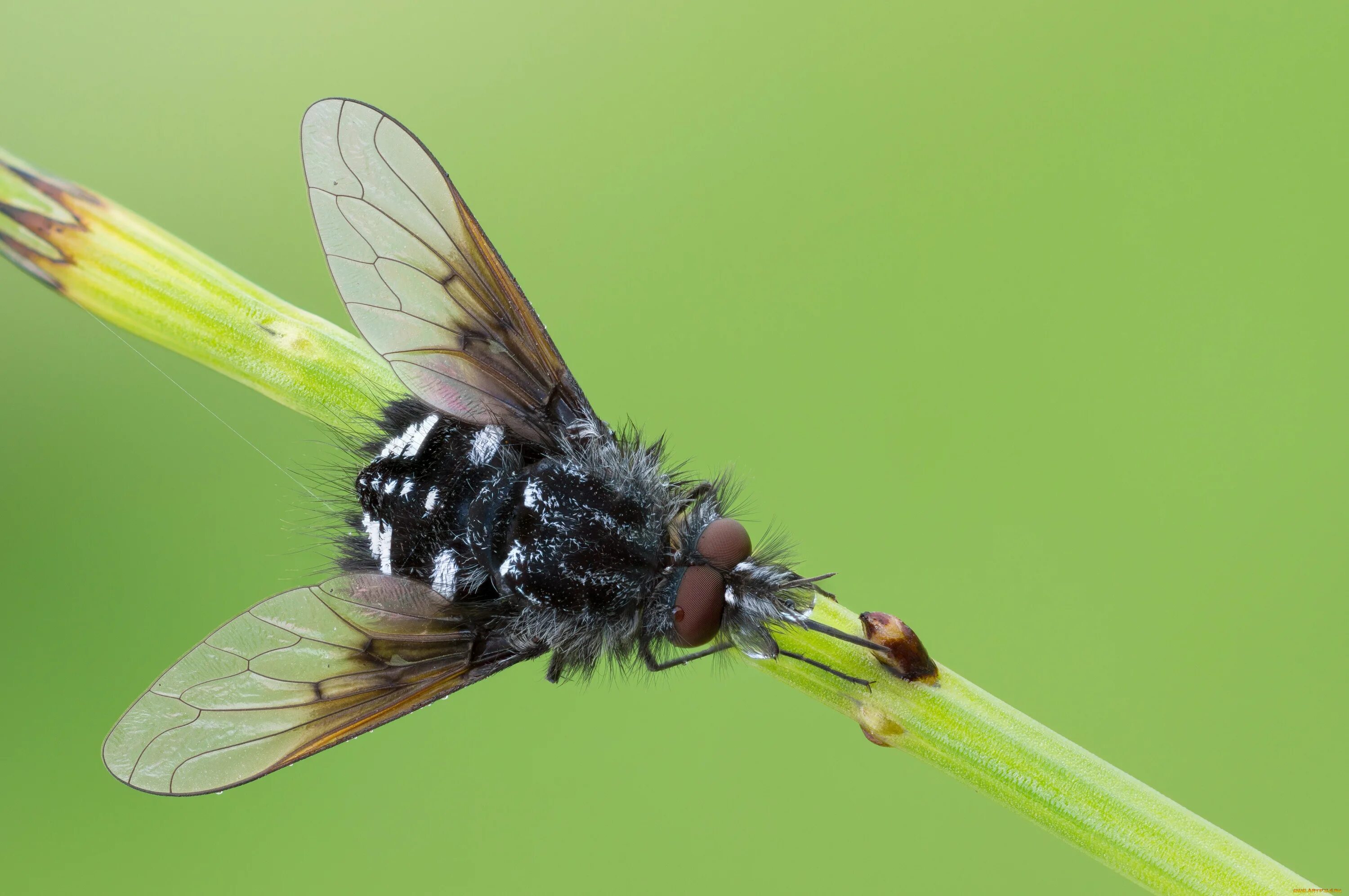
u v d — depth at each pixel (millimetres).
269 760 104
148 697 104
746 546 105
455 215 106
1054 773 104
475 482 106
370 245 106
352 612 106
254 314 106
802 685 105
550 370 107
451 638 106
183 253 106
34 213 105
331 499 108
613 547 105
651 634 105
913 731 104
